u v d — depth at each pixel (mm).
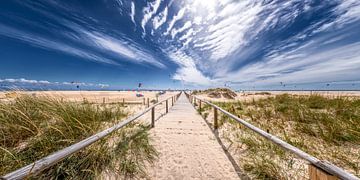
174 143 3223
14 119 2510
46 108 2889
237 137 3514
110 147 2404
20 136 2340
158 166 2289
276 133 3598
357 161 2279
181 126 4711
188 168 2250
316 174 1131
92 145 2195
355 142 2873
